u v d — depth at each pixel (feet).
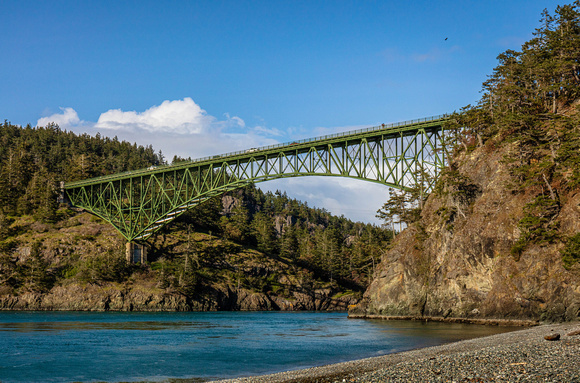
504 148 249.14
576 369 68.08
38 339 188.55
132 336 202.49
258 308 495.82
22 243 458.91
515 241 219.82
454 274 246.68
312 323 283.79
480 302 233.14
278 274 555.28
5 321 282.36
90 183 494.59
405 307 284.00
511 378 65.92
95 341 183.42
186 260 471.62
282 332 223.10
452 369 77.66
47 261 447.01
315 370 103.09
